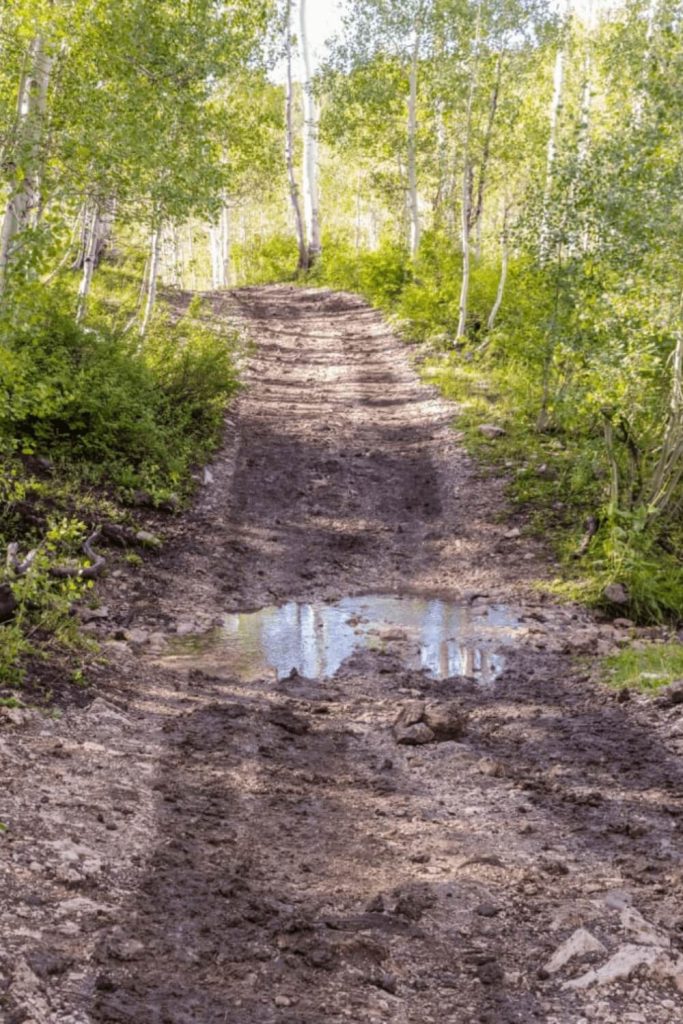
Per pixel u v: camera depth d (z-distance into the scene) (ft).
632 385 46.57
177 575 43.45
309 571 46.50
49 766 22.03
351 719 29.81
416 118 119.75
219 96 92.32
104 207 50.03
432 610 42.19
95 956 15.03
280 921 17.04
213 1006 14.25
